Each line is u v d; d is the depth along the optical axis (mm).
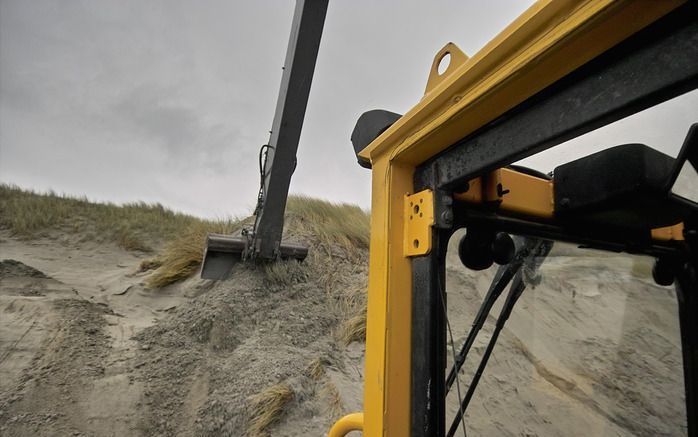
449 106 757
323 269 6113
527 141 667
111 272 7762
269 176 4984
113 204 12750
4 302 4941
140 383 3922
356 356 4445
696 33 452
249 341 4527
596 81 563
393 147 942
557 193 1079
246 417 3410
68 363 3980
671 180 839
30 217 9688
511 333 1137
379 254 934
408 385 850
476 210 969
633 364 1225
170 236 10211
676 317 1229
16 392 3447
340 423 1300
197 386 3979
